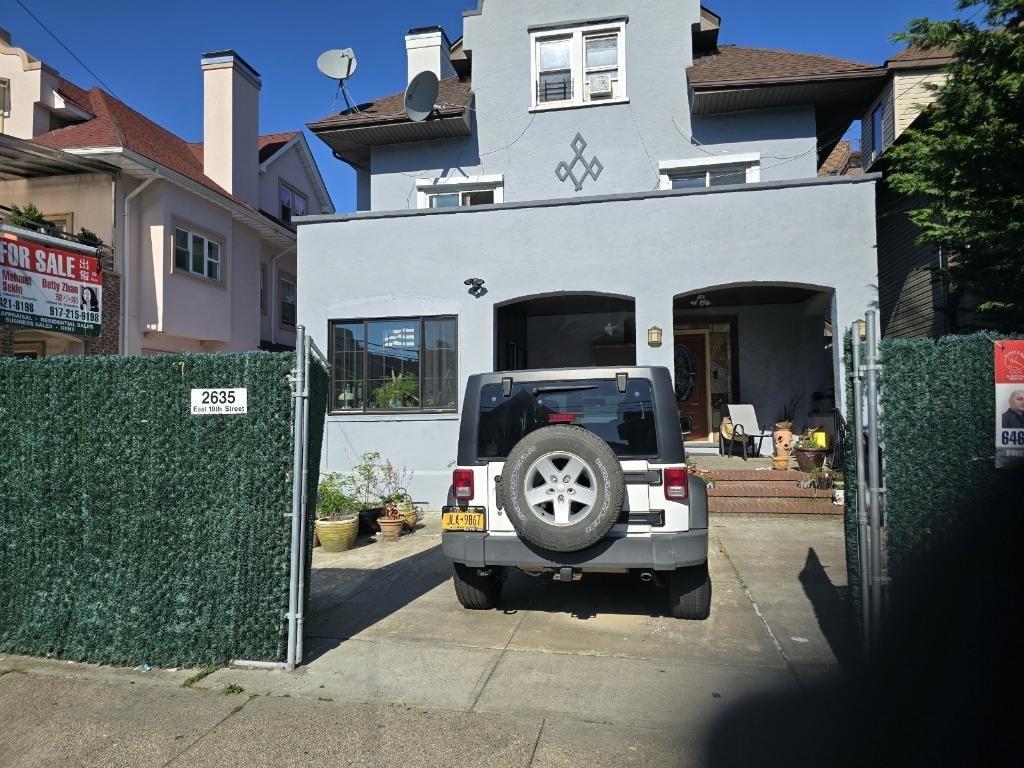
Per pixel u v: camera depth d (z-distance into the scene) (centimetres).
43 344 1319
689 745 329
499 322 1076
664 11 1149
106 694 402
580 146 1166
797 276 905
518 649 462
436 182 1202
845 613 520
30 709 382
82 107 1568
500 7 1205
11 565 468
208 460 446
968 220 800
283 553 439
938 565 365
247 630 441
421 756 324
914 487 377
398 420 1006
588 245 966
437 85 1138
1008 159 732
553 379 518
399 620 529
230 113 1709
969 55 740
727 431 1178
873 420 383
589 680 407
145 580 449
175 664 441
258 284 1844
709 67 1134
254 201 1812
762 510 904
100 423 459
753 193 921
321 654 458
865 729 339
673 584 508
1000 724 334
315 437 463
